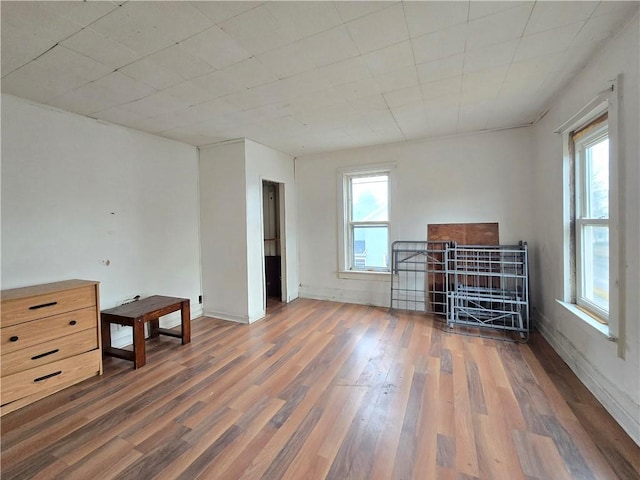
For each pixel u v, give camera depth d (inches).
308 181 187.0
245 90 94.0
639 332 63.2
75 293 92.7
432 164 154.0
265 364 104.3
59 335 88.9
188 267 152.8
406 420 73.7
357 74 85.7
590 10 61.1
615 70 69.4
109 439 68.4
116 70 80.1
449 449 64.0
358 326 140.2
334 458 62.2
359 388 88.3
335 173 178.4
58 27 61.9
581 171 96.8
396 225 162.9
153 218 135.8
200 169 158.6
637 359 63.9
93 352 96.5
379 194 172.7
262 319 152.6
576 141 96.4
